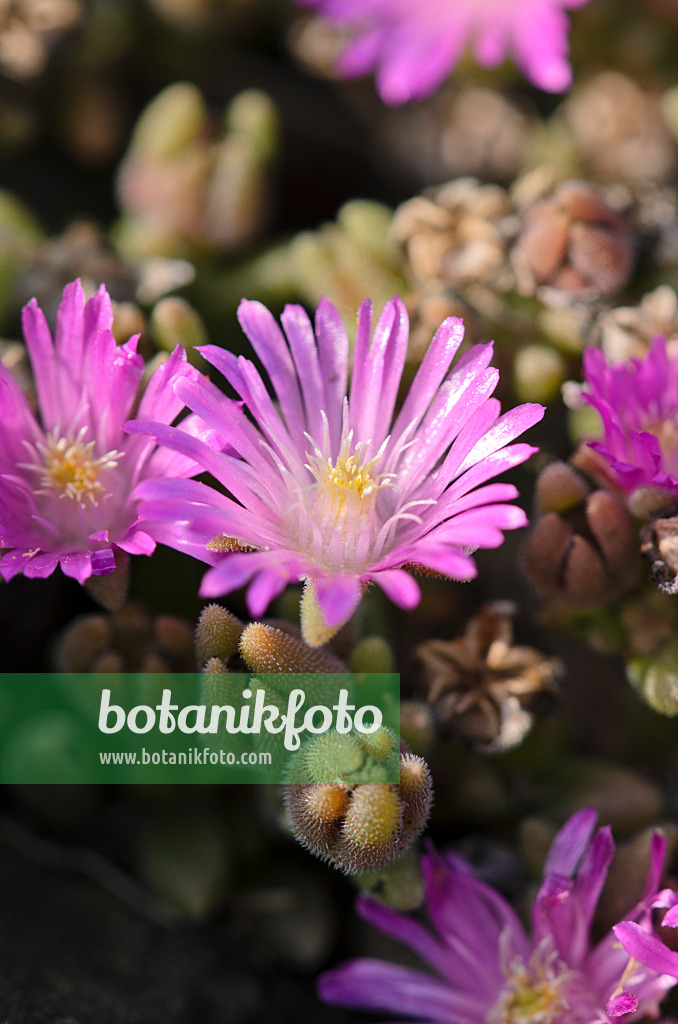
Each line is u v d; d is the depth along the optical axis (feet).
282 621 0.52
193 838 0.57
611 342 0.58
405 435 0.51
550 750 0.56
